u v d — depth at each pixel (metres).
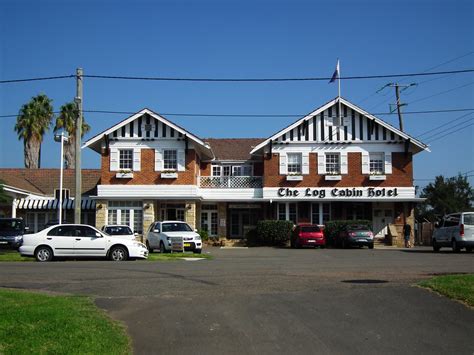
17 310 9.44
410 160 38.75
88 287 13.57
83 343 7.79
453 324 9.23
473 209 65.69
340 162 38.84
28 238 22.48
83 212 40.72
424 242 40.91
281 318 9.86
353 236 34.59
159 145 37.66
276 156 39.22
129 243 22.89
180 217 38.50
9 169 45.22
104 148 37.62
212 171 42.03
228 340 8.55
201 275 15.99
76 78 26.00
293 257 24.91
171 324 9.58
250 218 41.19
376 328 9.08
